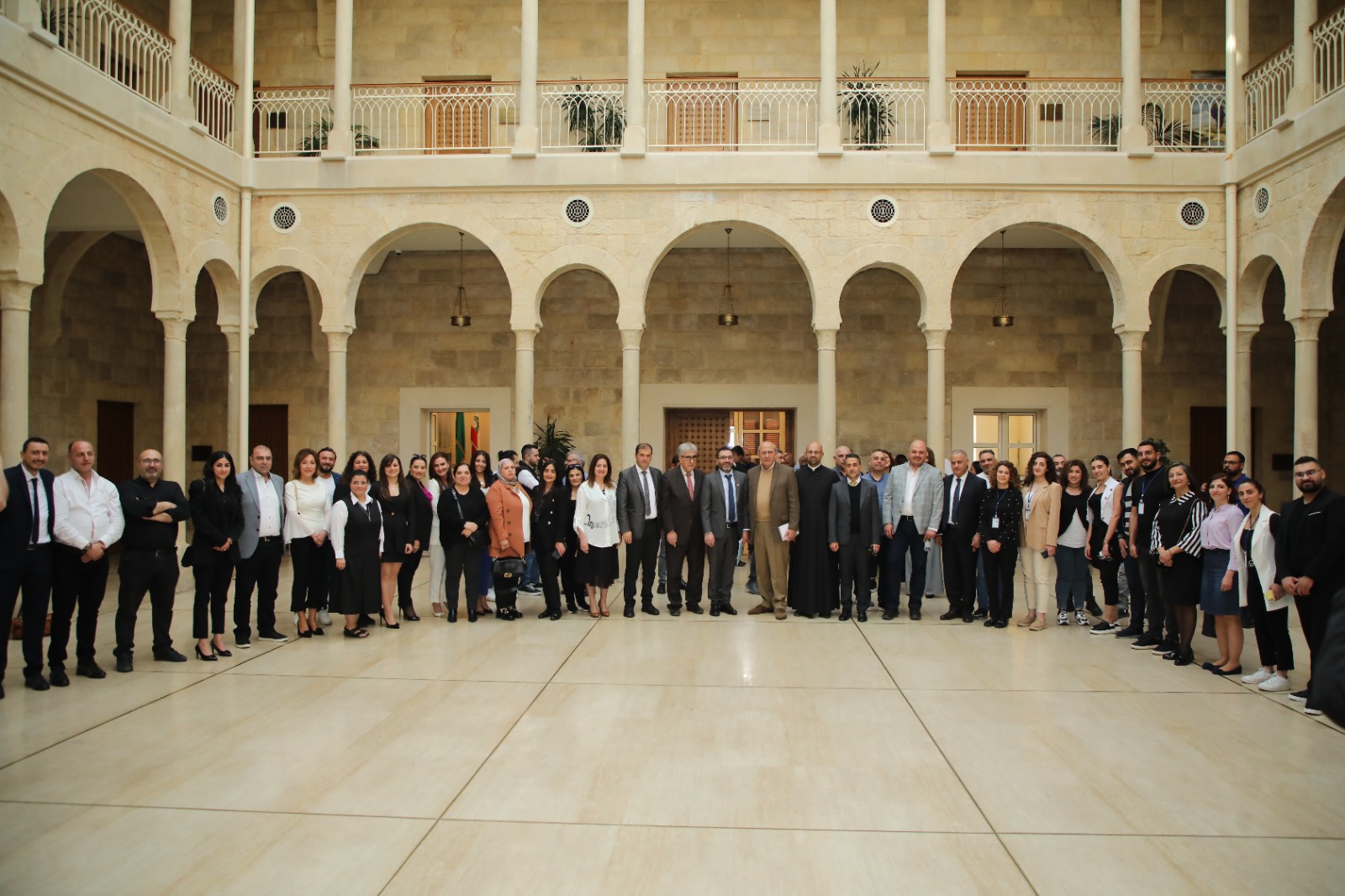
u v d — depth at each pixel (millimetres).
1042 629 9172
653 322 16469
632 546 9742
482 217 13312
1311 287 11320
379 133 15688
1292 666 6875
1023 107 15180
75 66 10000
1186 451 15984
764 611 9883
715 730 5855
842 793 4859
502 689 6797
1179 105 15477
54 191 9844
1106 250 12922
